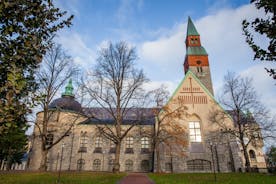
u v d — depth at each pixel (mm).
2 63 5590
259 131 38125
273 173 25812
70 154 51750
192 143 42312
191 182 19562
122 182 2941
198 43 70875
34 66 6359
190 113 44219
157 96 40406
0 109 5098
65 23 6879
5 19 5859
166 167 40000
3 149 38812
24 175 23734
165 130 39781
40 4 6348
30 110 5684
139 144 52750
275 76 6246
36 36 6344
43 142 32875
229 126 42188
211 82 64938
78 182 19156
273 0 5660
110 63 34000
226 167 39406
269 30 5969
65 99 57344
